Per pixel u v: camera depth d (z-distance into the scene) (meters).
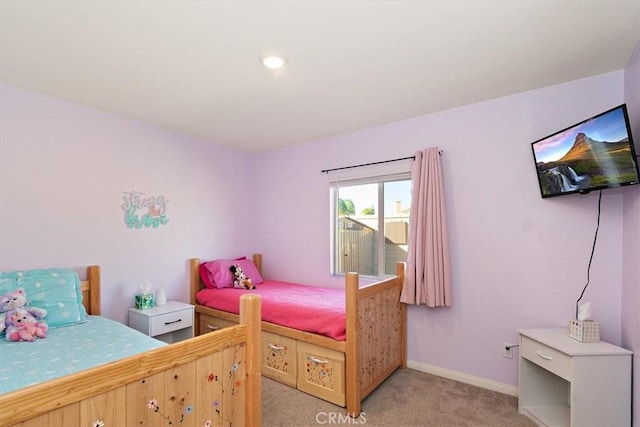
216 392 1.35
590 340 1.98
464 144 2.69
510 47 1.84
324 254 3.59
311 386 2.45
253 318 1.50
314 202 3.67
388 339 2.71
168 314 2.83
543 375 2.24
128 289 2.94
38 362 1.58
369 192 3.36
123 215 2.92
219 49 1.84
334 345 2.29
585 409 1.83
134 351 1.74
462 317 2.68
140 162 3.04
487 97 2.54
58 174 2.53
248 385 1.49
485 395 2.45
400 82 2.27
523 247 2.44
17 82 2.26
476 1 1.45
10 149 2.30
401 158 3.01
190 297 3.42
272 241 4.06
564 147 2.05
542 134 2.38
